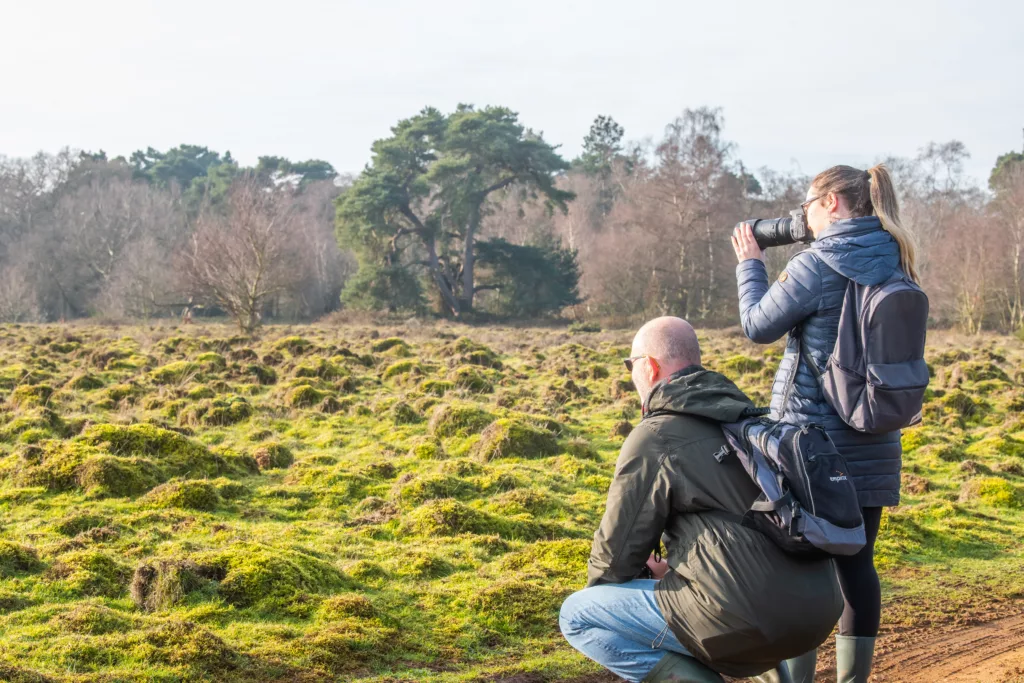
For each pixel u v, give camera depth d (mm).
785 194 63469
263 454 11703
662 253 60031
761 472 3408
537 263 63406
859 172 4203
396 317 59781
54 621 5797
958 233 51500
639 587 3717
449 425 13789
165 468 10305
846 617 4172
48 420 12820
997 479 11875
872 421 3854
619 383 19656
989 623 7117
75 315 71688
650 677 3686
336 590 6938
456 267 66438
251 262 38031
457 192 59500
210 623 6082
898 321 3848
